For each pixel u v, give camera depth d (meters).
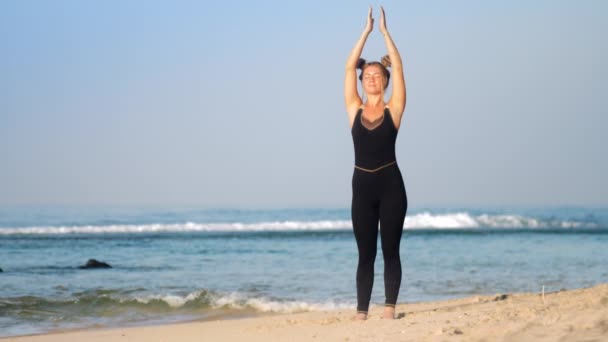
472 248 21.55
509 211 59.06
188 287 11.80
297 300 10.23
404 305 8.19
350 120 6.10
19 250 20.95
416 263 16.20
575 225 38.38
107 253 19.84
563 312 5.32
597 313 5.03
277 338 5.45
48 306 9.47
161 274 14.00
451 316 5.96
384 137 5.90
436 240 26.30
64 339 6.58
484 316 5.63
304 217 52.25
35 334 7.48
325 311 8.88
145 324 8.29
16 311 9.07
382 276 13.01
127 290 11.19
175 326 7.16
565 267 15.24
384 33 6.11
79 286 11.89
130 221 44.50
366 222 6.07
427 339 4.66
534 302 7.01
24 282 12.42
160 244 23.88
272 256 18.62
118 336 6.54
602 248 21.58
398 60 6.00
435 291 11.09
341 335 5.30
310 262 16.72
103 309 9.37
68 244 23.69
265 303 9.77
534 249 21.12
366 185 5.97
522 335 4.47
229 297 10.16
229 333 6.21
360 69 6.19
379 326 5.60
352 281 12.67
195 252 20.16
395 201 5.93
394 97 5.95
